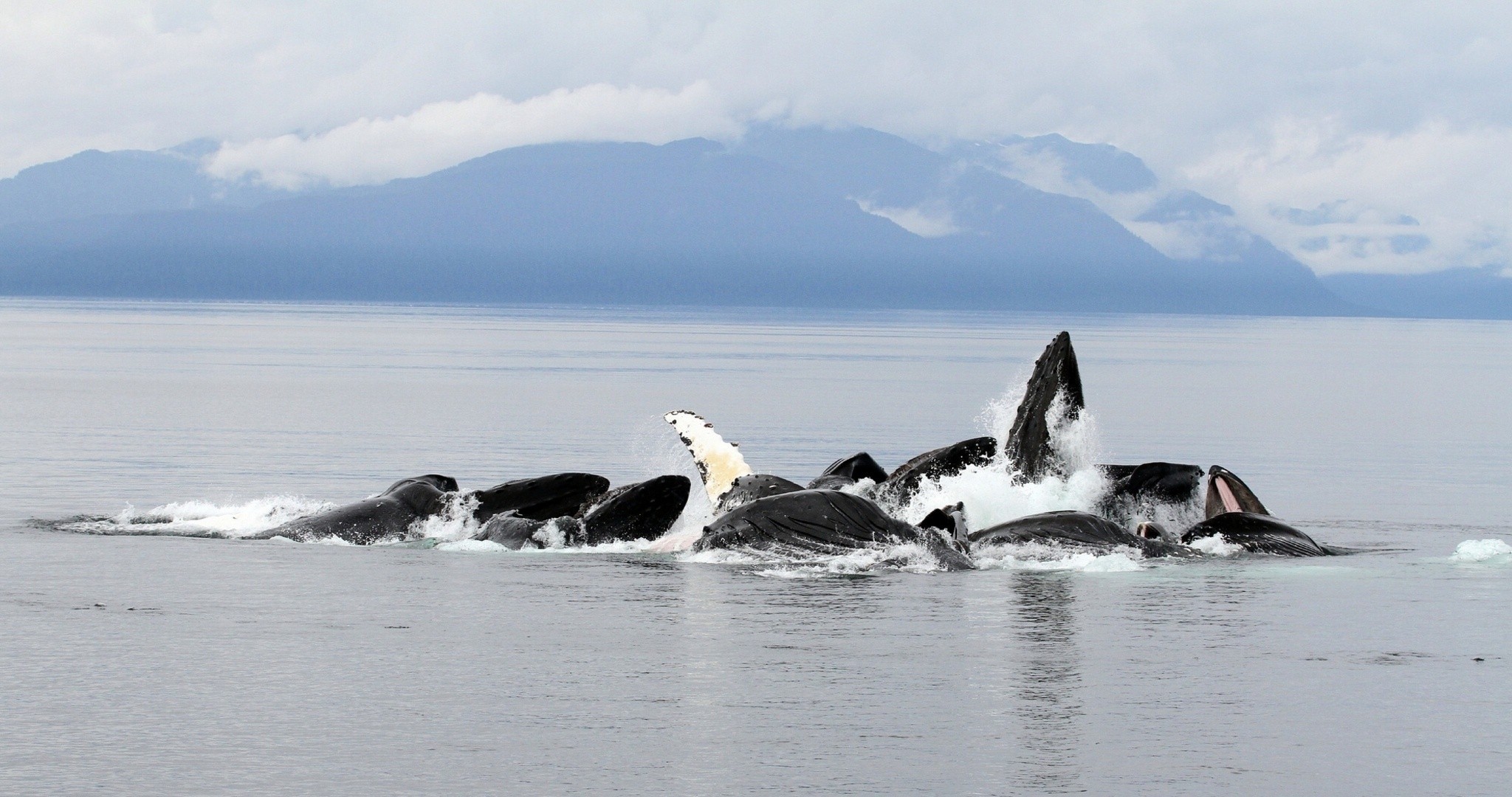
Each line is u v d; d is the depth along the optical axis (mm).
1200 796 44188
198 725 50625
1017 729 50625
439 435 189375
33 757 47000
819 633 66062
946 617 70188
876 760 47219
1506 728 51219
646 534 96812
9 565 83625
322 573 81938
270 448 168250
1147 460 173875
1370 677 58156
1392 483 148625
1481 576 84125
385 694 54719
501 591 76750
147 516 107688
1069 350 103875
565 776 45625
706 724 51062
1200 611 72188
